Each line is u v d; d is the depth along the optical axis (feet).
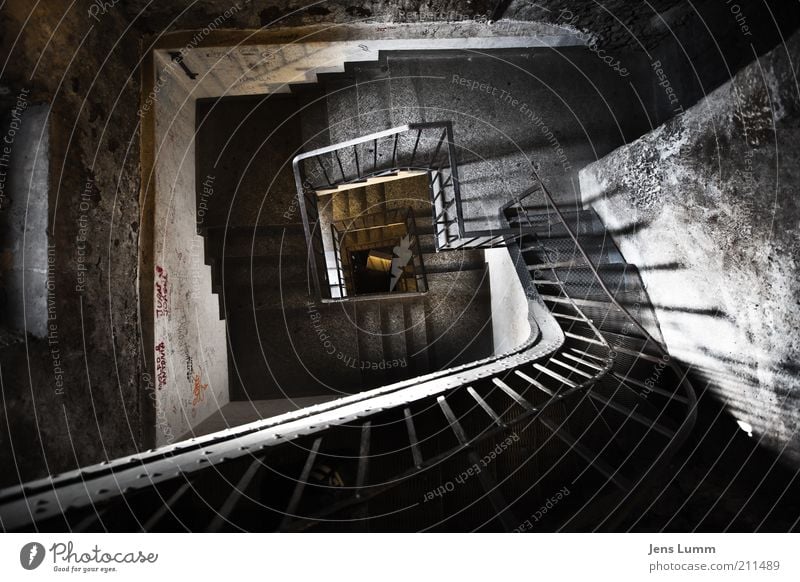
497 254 23.07
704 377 11.47
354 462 7.94
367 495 6.28
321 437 7.81
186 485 6.44
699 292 11.34
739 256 9.86
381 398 9.79
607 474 7.75
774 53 8.05
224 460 6.80
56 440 10.52
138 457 7.03
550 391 9.77
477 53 19.99
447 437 9.25
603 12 16.01
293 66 19.30
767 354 9.41
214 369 21.21
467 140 19.80
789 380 8.91
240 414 21.09
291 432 7.86
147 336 15.05
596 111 19.52
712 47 15.29
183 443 7.59
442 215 18.72
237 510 6.70
